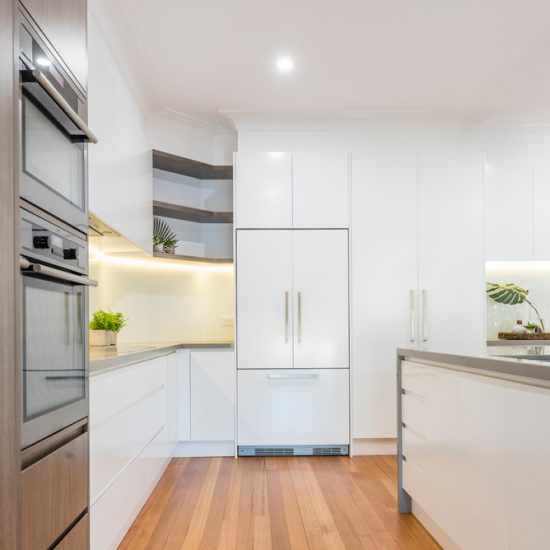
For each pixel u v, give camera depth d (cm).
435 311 366
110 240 293
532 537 132
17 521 104
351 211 367
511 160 409
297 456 357
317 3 240
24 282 109
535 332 411
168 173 399
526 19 255
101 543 184
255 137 381
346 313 362
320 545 213
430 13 249
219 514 247
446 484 191
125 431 219
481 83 329
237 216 363
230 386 359
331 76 318
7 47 103
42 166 121
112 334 305
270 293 361
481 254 370
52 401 125
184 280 410
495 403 152
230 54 289
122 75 276
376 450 362
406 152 371
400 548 209
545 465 126
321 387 359
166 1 237
